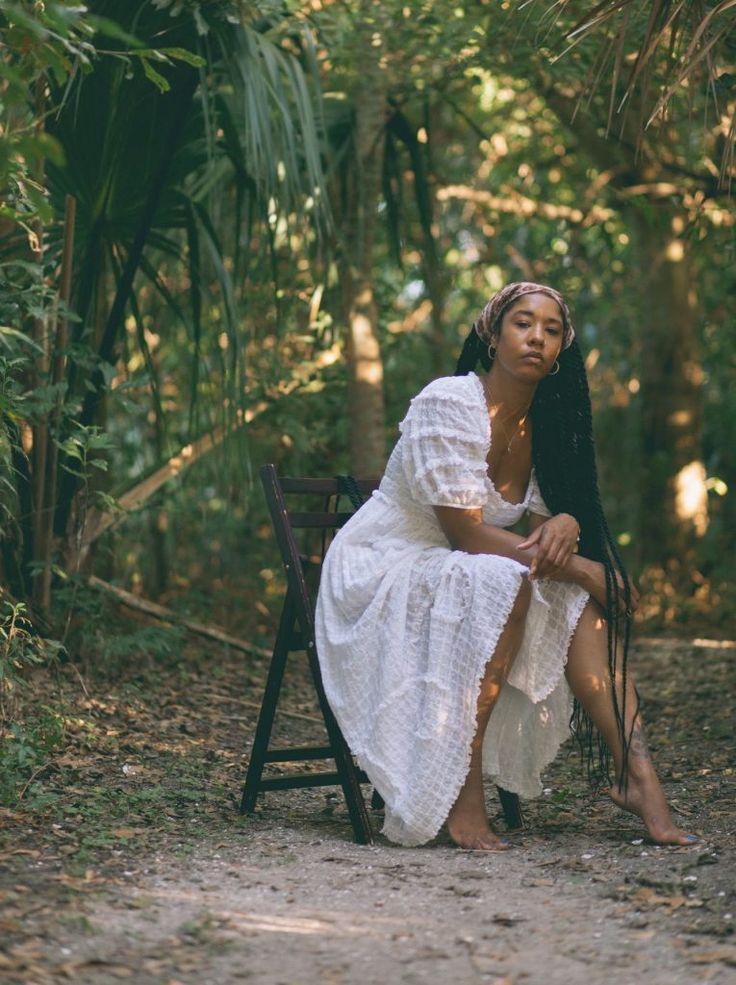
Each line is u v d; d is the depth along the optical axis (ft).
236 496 30.27
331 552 12.62
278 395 26.20
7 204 14.52
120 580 24.00
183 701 19.04
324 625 12.34
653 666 25.45
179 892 9.96
